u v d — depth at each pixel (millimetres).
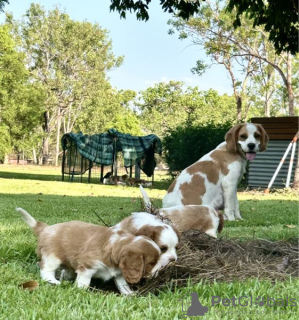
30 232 6434
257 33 39062
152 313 3037
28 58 66938
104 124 74438
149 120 72562
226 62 44062
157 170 65312
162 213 5316
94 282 3924
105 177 28328
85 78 68938
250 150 8734
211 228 5406
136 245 3504
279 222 8922
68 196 15078
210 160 8859
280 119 21500
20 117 52062
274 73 45656
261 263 4359
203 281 3855
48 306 3150
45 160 69250
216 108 72250
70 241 3773
